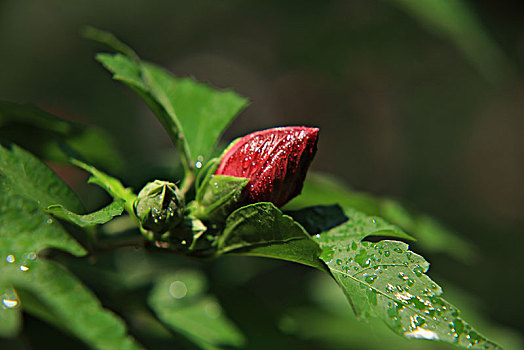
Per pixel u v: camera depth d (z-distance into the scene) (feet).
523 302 2.27
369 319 1.01
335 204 1.15
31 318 1.19
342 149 3.47
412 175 3.46
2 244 1.06
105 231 1.24
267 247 1.08
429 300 1.03
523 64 3.10
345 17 2.37
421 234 1.40
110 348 1.06
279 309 1.35
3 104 1.24
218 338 1.28
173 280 1.38
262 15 3.37
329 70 2.55
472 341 1.01
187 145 1.22
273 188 1.11
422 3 1.73
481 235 2.75
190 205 1.13
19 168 1.10
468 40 1.78
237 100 1.28
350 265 1.05
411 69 3.01
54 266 1.08
